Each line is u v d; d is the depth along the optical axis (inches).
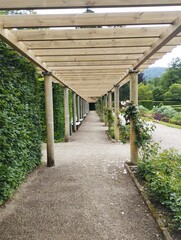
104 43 148.7
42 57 186.9
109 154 275.3
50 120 223.5
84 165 225.3
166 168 143.7
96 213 123.0
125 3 87.7
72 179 182.2
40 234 103.5
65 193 152.6
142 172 177.5
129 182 172.9
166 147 325.4
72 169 211.8
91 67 224.4
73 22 112.8
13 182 151.3
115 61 201.9
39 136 226.8
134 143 212.1
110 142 372.5
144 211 124.4
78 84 393.7
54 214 122.7
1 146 136.7
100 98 810.8
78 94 629.6
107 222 113.2
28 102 196.7
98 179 181.3
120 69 234.4
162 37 127.8
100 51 168.4
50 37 133.0
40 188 162.4
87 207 130.7
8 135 145.3
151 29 130.5
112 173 196.7
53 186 166.4
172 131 526.0
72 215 121.2
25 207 131.6
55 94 378.3
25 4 88.4
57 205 134.0
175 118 716.0
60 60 191.9
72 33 133.2
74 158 257.4
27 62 187.8
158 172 135.8
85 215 121.0
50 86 224.1
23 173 179.5
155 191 132.3
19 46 138.1
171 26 113.7
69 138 408.5
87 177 187.0
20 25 112.5
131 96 216.4
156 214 116.4
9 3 88.6
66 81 351.9
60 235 102.5
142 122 208.2
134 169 201.2
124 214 121.3
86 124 698.2
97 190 157.3
